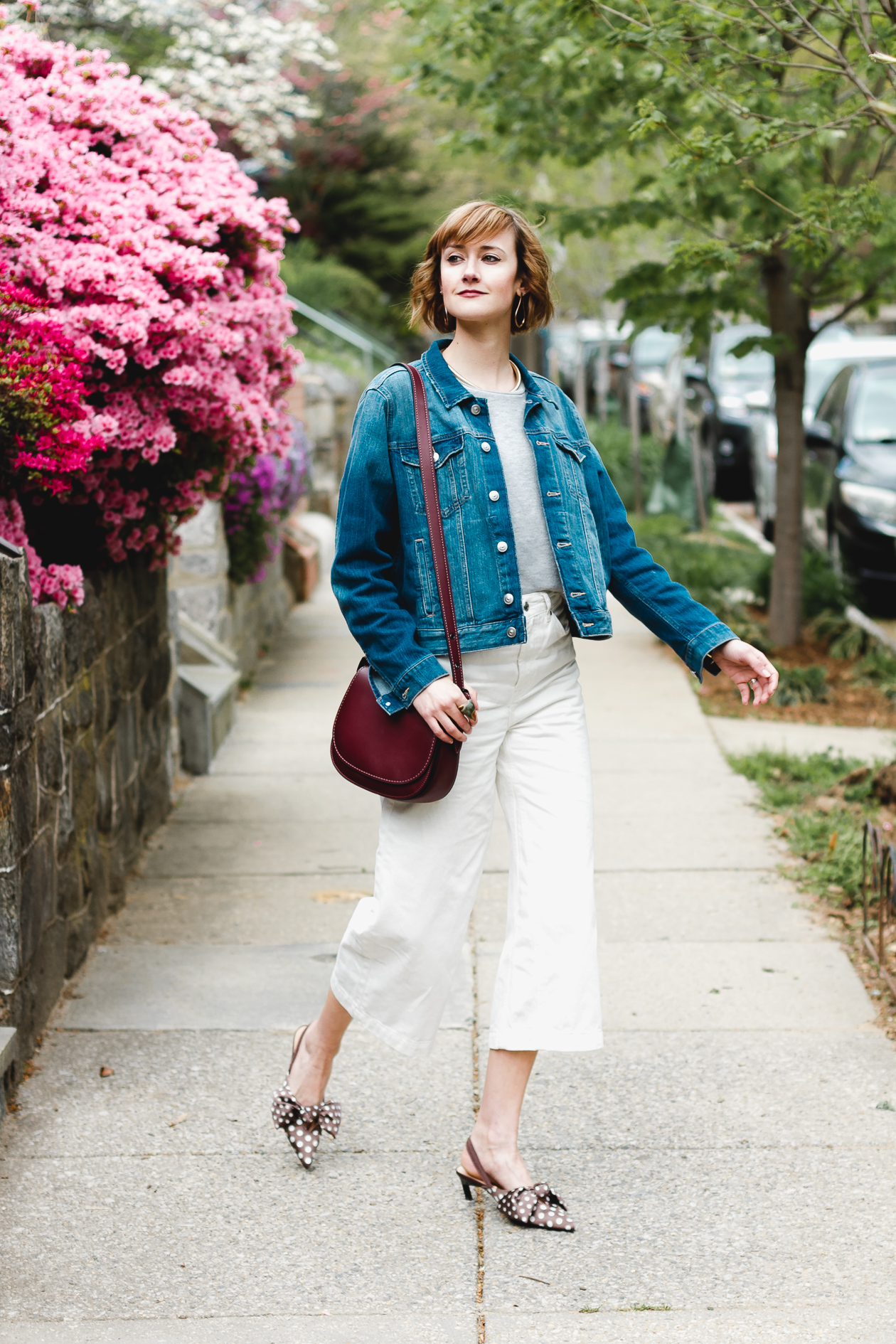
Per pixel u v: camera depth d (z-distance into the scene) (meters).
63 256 4.13
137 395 4.39
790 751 6.68
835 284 8.16
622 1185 3.01
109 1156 3.14
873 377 10.59
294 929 4.55
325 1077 3.07
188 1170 3.08
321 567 11.62
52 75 4.48
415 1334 2.50
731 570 10.02
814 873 4.97
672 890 4.89
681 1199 2.95
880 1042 3.68
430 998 2.88
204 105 11.20
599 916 4.66
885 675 8.10
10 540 3.85
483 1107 2.92
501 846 5.44
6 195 4.09
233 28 10.81
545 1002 2.81
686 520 13.09
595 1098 3.40
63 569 3.93
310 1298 2.62
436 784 2.67
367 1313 2.57
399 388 2.75
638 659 8.70
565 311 20.75
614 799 5.96
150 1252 2.77
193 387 4.42
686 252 5.48
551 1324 2.53
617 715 7.38
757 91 4.96
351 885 4.99
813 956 4.27
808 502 10.84
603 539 2.95
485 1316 2.55
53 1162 3.11
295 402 12.30
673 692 7.87
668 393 13.59
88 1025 3.78
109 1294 2.63
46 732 3.72
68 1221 2.88
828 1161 3.09
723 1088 3.44
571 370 20.75
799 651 8.62
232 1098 3.40
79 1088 3.44
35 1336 2.50
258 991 4.03
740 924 4.57
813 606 9.09
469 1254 2.76
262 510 7.66
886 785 5.69
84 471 3.88
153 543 4.97
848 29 4.48
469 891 2.84
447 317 2.95
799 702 7.66
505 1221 2.88
